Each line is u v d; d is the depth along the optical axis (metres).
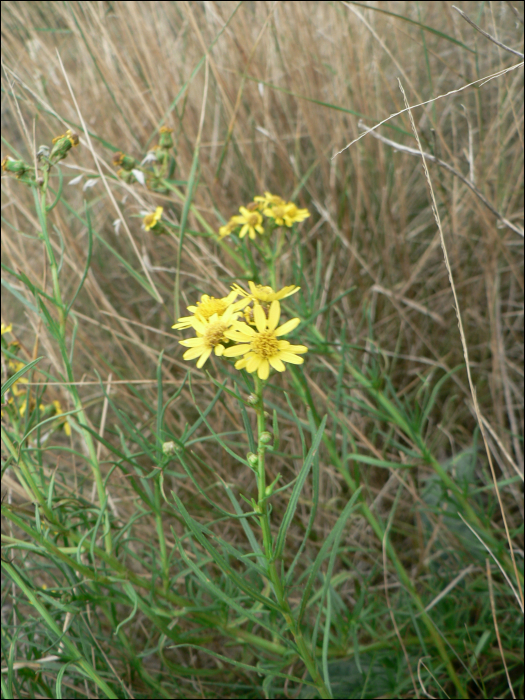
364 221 0.49
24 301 0.25
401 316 0.43
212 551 0.18
